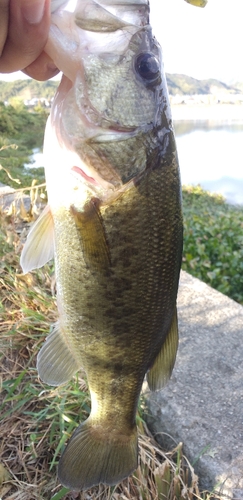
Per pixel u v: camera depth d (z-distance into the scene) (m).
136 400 0.23
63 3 0.19
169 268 0.21
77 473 0.21
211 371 0.32
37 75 0.21
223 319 0.39
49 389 0.28
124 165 0.19
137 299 0.20
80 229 0.19
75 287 0.20
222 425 0.28
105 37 0.19
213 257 0.71
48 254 0.22
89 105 0.19
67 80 0.20
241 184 2.79
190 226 0.83
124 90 0.20
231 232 0.80
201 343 0.35
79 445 0.22
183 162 3.52
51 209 0.20
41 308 0.35
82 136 0.19
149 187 0.20
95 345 0.21
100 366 0.22
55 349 0.22
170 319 0.22
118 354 0.21
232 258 0.69
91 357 0.21
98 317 0.20
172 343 0.23
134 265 0.20
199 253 0.69
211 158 3.72
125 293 0.20
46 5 0.17
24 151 2.74
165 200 0.20
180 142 4.70
